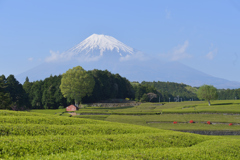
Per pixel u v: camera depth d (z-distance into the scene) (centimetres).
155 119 7538
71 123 3794
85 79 12212
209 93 10500
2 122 3244
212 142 3328
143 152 2480
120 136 3100
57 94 13250
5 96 8181
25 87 15012
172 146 3077
